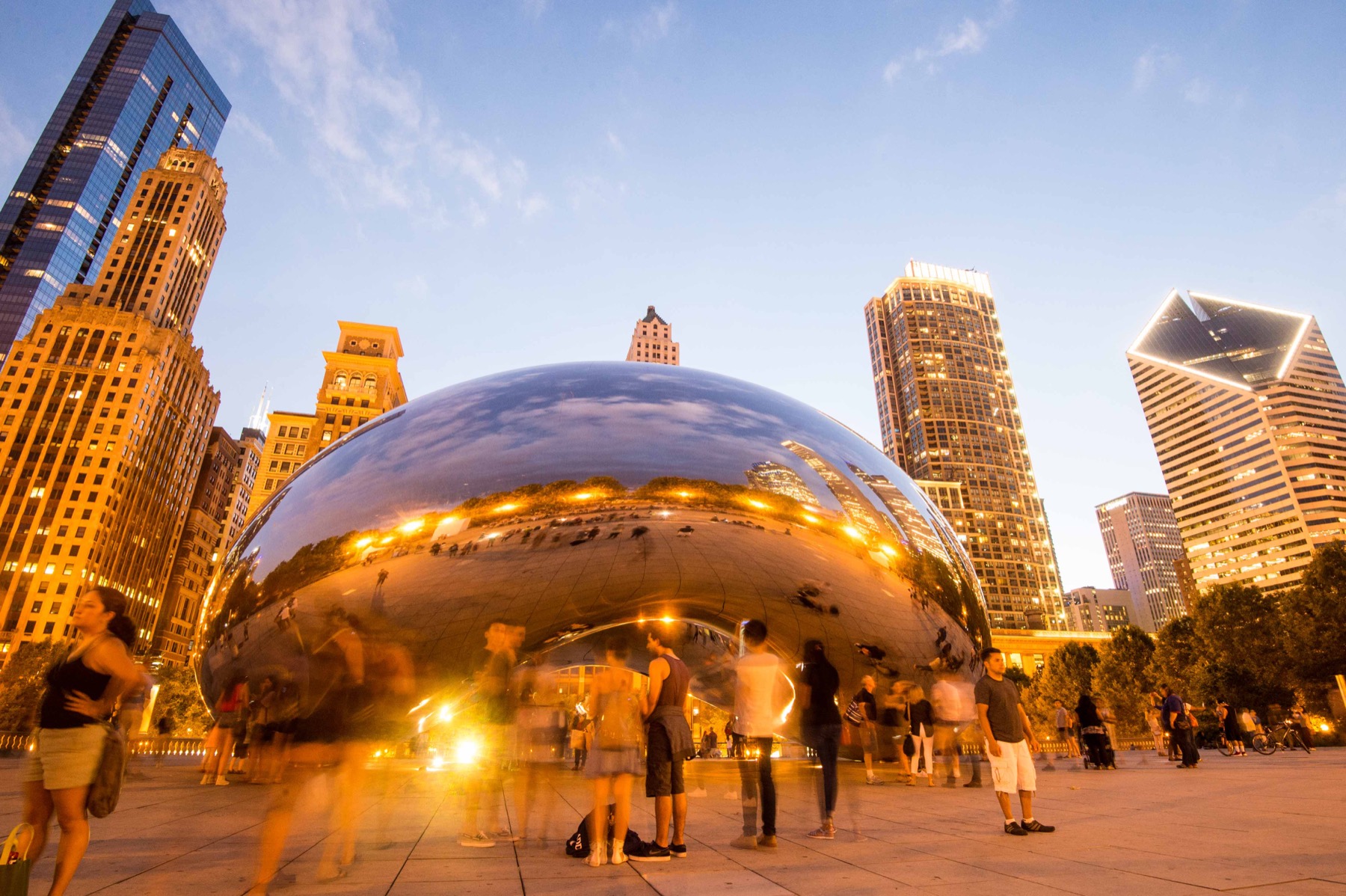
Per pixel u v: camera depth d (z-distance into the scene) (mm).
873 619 9953
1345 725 26484
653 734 5262
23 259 152875
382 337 109188
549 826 6535
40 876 4203
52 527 95875
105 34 183250
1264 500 173500
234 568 9344
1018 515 162375
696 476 9203
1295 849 4926
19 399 102000
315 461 10078
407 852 5266
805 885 4160
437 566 8375
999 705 6133
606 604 8805
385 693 8117
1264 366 182375
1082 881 4105
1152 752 23297
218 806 7527
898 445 179250
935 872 4453
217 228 138625
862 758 12969
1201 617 45656
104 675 3645
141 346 109062
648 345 197500
